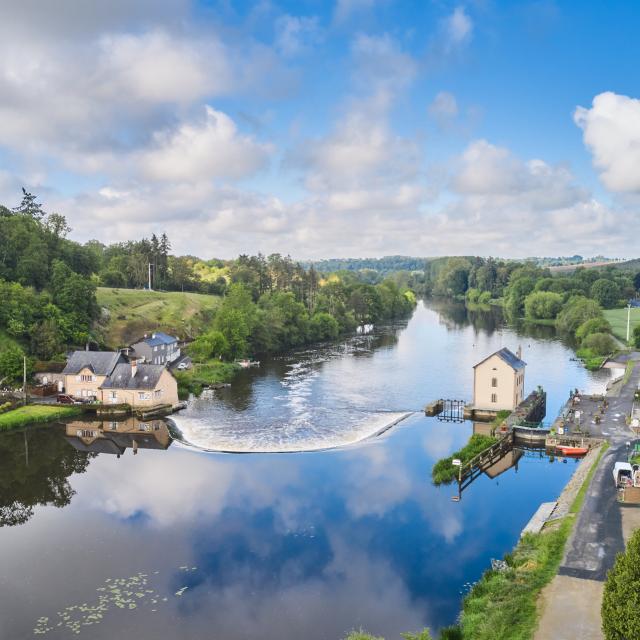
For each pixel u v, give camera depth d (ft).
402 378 391.45
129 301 540.52
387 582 136.46
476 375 291.58
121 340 460.55
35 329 364.99
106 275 632.79
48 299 397.60
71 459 229.25
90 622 120.88
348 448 239.30
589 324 552.41
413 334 644.69
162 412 297.74
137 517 172.96
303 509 178.09
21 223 458.09
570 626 104.47
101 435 263.29
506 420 264.31
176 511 177.17
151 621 121.29
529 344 555.28
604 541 137.90
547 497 187.83
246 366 435.12
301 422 281.13
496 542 156.04
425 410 298.56
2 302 360.89
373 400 329.11
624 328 632.38
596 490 171.22
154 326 505.25
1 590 133.18
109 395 305.32
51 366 337.52
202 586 134.92
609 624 86.12
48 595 131.03
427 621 121.29
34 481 204.54
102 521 170.19
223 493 191.01
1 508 180.86
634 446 219.00
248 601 128.88
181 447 243.40
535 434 246.88
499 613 109.81
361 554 149.69
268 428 270.46
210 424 278.67
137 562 146.00
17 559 147.64
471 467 209.46
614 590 87.20
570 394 321.32
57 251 481.05
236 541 156.87
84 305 420.36
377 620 121.80
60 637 115.65
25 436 263.29
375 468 214.90
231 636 116.47
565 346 542.57
